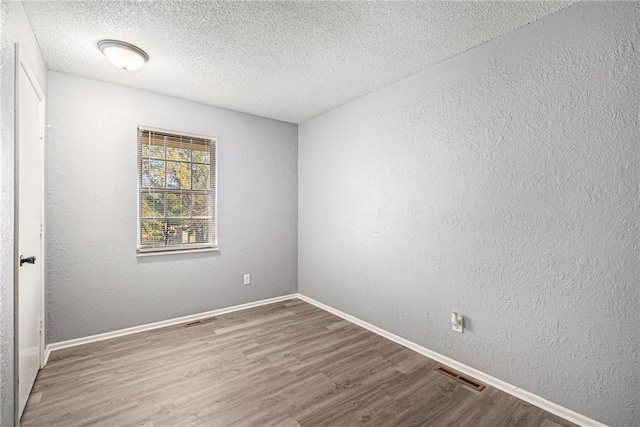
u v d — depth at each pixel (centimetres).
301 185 409
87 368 229
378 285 300
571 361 178
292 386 209
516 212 201
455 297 236
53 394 197
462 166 231
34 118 205
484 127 217
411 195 269
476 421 176
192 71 261
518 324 201
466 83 228
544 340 189
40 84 225
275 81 281
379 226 299
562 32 180
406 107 272
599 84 167
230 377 220
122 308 290
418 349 262
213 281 345
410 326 270
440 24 195
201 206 340
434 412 184
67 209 263
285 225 403
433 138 251
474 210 223
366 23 195
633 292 158
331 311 359
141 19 190
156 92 306
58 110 260
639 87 155
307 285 399
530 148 194
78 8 179
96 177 277
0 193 130
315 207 384
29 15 184
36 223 211
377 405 190
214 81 281
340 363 241
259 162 379
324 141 368
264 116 380
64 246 262
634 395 157
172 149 322
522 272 198
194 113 331
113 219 285
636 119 156
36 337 212
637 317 157
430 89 253
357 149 322
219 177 349
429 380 218
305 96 317
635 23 156
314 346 271
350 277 333
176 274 320
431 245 253
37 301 215
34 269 205
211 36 209
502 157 208
